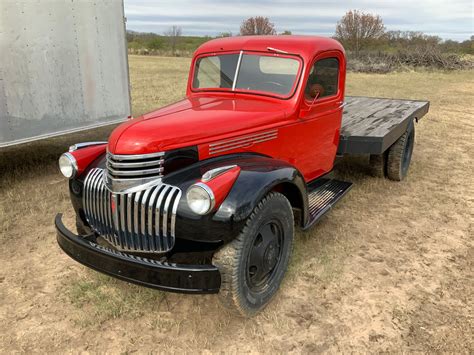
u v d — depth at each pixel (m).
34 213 4.71
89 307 3.16
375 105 7.07
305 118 3.93
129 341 2.84
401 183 5.91
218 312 3.13
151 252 2.86
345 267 3.75
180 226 2.72
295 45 3.88
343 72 4.44
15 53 5.01
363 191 5.52
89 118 6.07
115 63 6.35
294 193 3.35
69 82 5.70
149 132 2.90
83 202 3.23
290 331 2.96
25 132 5.28
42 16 5.24
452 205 5.20
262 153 3.53
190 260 2.89
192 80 4.37
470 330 2.99
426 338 2.91
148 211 2.80
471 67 25.31
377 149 4.68
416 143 8.13
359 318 3.10
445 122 10.12
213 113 3.41
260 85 3.94
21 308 3.17
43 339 2.86
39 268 3.69
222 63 4.13
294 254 3.86
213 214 2.63
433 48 27.53
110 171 2.95
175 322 3.01
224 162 3.12
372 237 4.33
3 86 4.95
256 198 2.73
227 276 2.72
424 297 3.36
